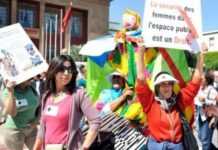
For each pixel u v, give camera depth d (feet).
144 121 19.49
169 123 15.80
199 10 16.89
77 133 15.25
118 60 23.47
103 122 20.03
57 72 15.37
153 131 16.05
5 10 161.48
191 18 16.81
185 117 16.08
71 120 15.08
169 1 16.57
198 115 26.73
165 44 16.51
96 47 24.68
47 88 15.71
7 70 18.74
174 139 15.76
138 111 19.58
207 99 26.11
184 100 16.14
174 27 16.62
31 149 20.70
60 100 15.30
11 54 18.74
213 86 26.99
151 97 16.11
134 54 22.04
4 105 19.93
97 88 25.14
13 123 20.25
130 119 19.72
